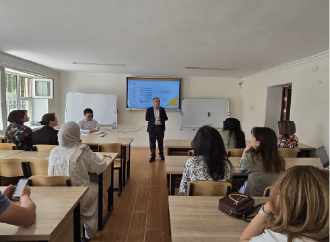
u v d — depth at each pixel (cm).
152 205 273
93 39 286
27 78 509
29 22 228
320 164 243
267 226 73
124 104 616
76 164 182
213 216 116
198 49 327
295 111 399
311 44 290
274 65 434
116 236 208
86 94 591
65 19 218
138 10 195
